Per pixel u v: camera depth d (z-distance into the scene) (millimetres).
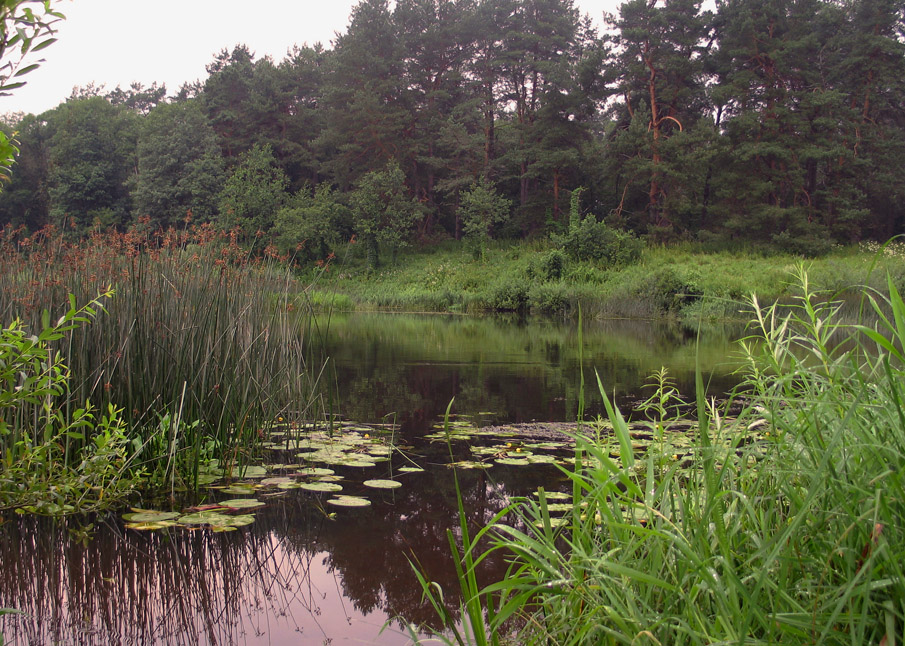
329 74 37219
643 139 29047
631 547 1550
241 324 4109
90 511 2855
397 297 24047
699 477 1790
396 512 2900
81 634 1853
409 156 34250
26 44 1470
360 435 4410
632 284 20172
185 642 1797
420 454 3910
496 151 36812
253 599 2078
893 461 1328
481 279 25094
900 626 1196
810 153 27969
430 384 6586
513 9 34281
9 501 2848
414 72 34719
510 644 1737
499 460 3738
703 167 29516
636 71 29719
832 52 31281
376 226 30203
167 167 33188
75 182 36000
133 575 2242
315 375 7016
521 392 6137
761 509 1618
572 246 25719
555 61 33625
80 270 3404
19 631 1868
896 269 17875
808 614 1201
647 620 1367
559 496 3078
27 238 3639
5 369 2303
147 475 3291
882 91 30359
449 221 37531
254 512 2879
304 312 4855
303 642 1787
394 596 2113
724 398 5727
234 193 30125
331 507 2959
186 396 3615
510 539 2559
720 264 24969
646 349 10086
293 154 37594
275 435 4355
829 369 1658
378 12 33750
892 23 29359
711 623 1361
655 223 31609
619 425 1625
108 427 2979
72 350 3285
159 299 3631
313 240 28938
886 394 1450
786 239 27406
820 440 1441
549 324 16469
